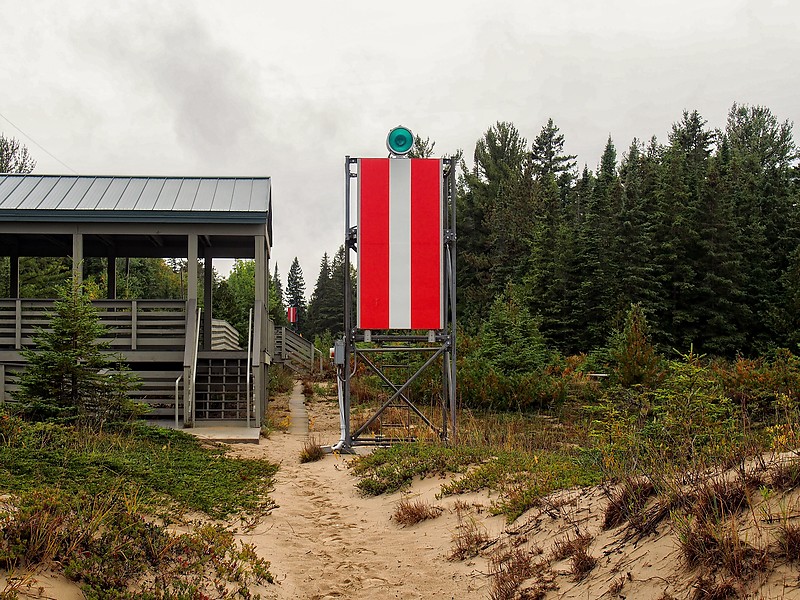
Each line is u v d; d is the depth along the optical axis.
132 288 39.28
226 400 16.53
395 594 5.59
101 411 12.35
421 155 50.16
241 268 53.84
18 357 15.67
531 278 34.09
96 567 4.62
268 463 11.73
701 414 8.41
